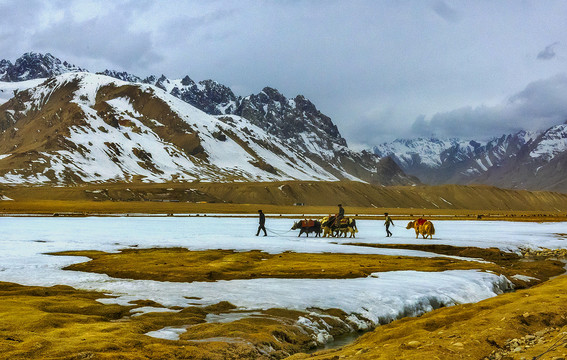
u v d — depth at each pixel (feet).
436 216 501.15
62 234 157.07
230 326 41.55
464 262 91.66
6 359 29.96
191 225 234.79
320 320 47.32
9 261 83.82
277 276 70.79
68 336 36.19
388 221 156.46
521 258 118.11
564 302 47.44
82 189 640.58
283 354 38.24
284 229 204.03
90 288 59.88
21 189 625.00
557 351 28.50
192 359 33.12
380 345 36.94
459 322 42.11
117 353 32.07
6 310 44.62
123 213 434.30
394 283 64.34
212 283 64.08
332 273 72.54
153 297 54.29
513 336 35.58
